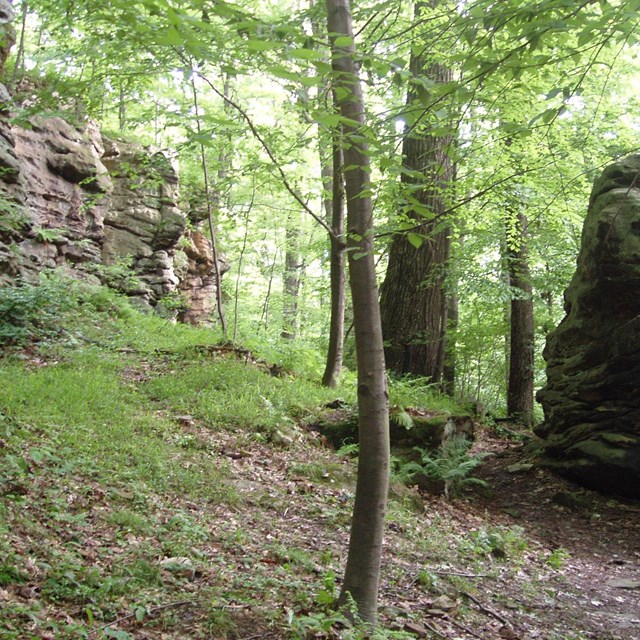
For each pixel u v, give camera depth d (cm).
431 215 387
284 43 258
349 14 408
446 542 735
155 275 1842
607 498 1010
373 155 346
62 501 563
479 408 1605
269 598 473
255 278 2836
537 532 901
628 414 1012
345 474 870
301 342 1766
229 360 1177
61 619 388
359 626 416
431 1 835
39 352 1095
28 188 1512
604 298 1030
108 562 484
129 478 677
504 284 1562
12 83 1282
